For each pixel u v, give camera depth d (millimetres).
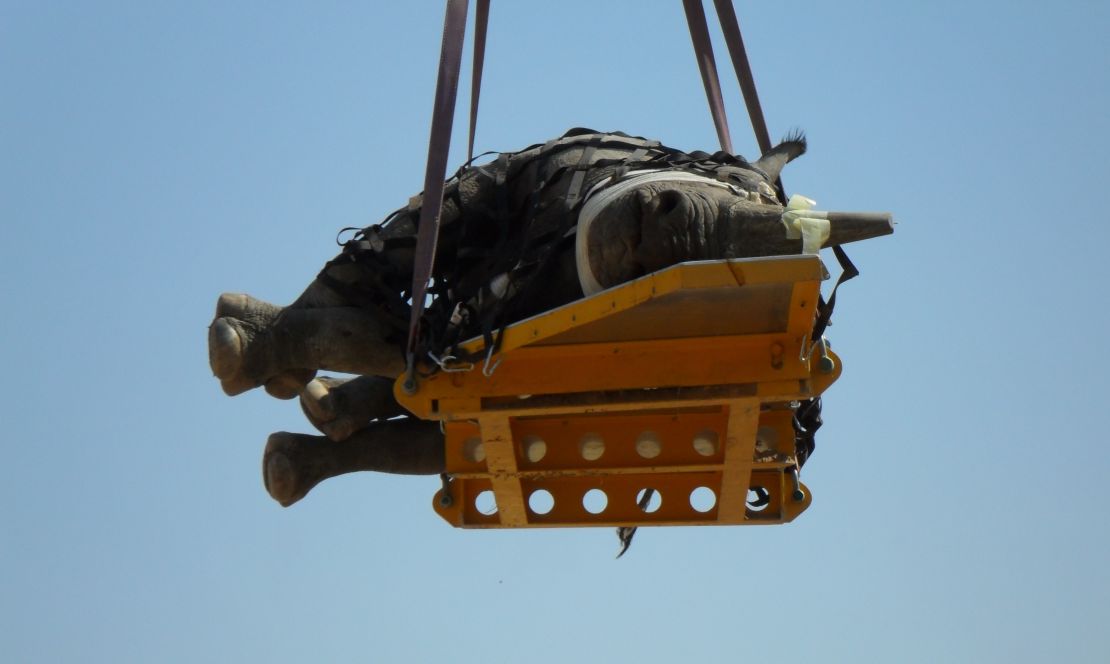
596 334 22562
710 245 21969
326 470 27719
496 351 22688
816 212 21188
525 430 25406
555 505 26781
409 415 28531
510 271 24500
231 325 25812
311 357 26156
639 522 26547
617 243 22406
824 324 22188
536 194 24875
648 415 25250
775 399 22922
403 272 26219
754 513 26781
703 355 22984
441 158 23938
